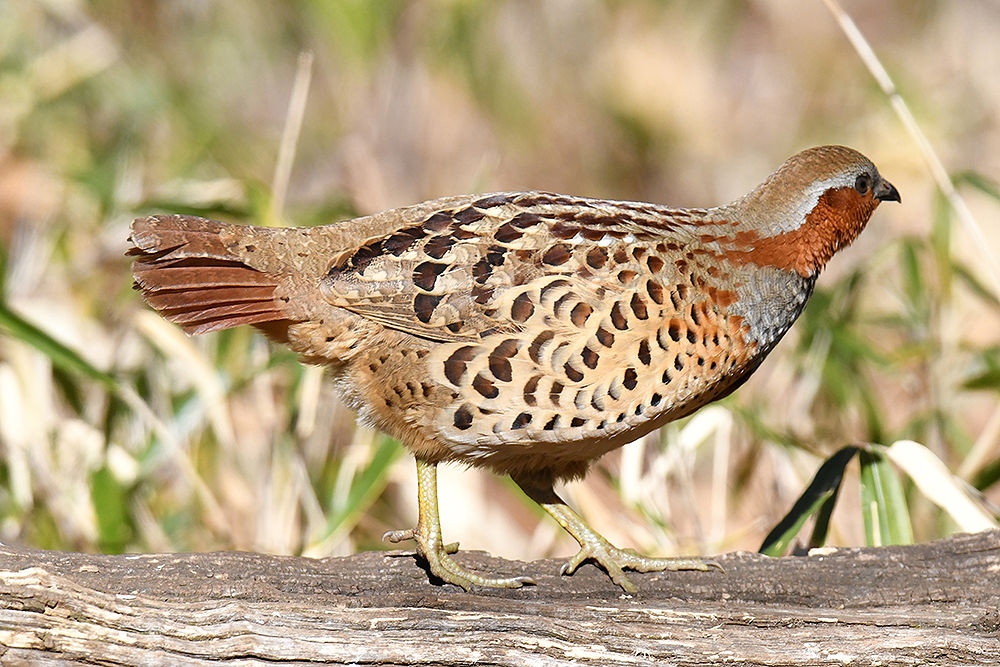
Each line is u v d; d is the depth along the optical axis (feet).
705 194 57.31
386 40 52.60
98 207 41.32
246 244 24.68
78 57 47.37
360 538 35.22
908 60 59.82
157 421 32.24
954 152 54.65
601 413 23.98
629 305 23.75
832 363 36.17
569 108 56.65
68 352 30.48
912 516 33.78
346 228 25.35
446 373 24.03
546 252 24.03
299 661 21.93
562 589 24.82
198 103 50.01
